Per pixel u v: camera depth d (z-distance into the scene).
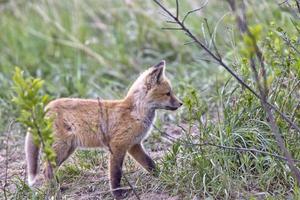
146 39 19.33
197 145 10.61
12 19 20.81
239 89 12.26
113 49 19.09
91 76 17.80
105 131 10.99
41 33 20.17
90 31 20.23
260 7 16.12
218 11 18.31
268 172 10.42
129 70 18.34
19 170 12.21
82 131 10.98
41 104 8.72
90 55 18.75
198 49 17.92
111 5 20.58
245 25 8.23
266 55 10.30
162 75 11.30
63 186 11.21
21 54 19.48
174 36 18.77
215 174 10.46
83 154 11.99
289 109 11.34
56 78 17.55
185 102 11.09
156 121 13.29
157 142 12.78
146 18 19.53
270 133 10.99
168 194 10.52
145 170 11.21
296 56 11.15
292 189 10.09
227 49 15.91
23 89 8.64
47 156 8.84
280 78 11.48
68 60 18.84
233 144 10.89
